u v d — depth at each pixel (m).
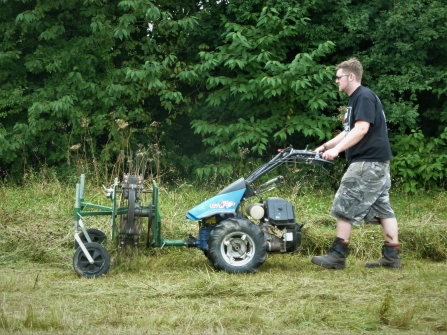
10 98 12.95
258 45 12.41
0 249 7.54
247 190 6.98
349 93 6.98
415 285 6.03
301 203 9.41
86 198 9.74
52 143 12.93
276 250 6.87
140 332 4.60
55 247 7.56
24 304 5.30
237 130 12.52
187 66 12.68
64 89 12.88
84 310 5.14
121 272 6.72
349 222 6.91
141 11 12.34
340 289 5.88
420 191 12.32
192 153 14.17
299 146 13.37
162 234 8.03
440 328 4.79
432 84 12.89
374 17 13.03
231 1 12.79
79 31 13.38
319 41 12.83
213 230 6.68
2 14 13.23
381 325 4.87
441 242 8.01
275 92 11.78
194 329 4.69
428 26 12.51
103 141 13.88
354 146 6.91
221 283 5.97
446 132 12.48
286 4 12.41
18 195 10.16
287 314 5.02
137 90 12.84
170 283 6.15
